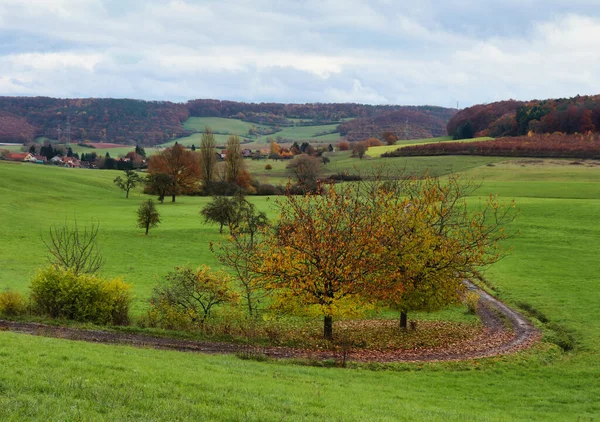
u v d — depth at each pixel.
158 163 152.00
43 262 60.44
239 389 18.42
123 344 30.12
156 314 36.16
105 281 36.59
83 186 145.50
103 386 16.02
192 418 14.03
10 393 14.09
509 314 45.44
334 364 29.80
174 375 19.25
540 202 100.88
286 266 35.09
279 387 19.98
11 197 108.44
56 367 18.02
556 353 34.81
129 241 77.81
